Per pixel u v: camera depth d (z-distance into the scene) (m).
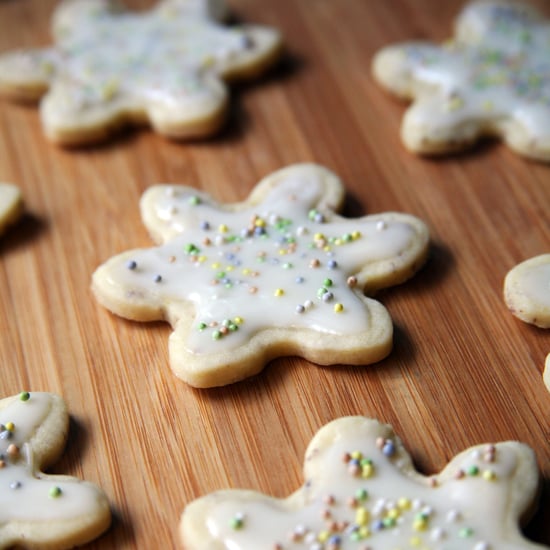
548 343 0.35
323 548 0.31
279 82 0.41
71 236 0.38
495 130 0.39
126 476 0.33
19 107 0.41
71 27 0.42
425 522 0.31
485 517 0.31
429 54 0.40
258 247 0.36
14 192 0.38
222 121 0.40
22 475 0.33
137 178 0.39
